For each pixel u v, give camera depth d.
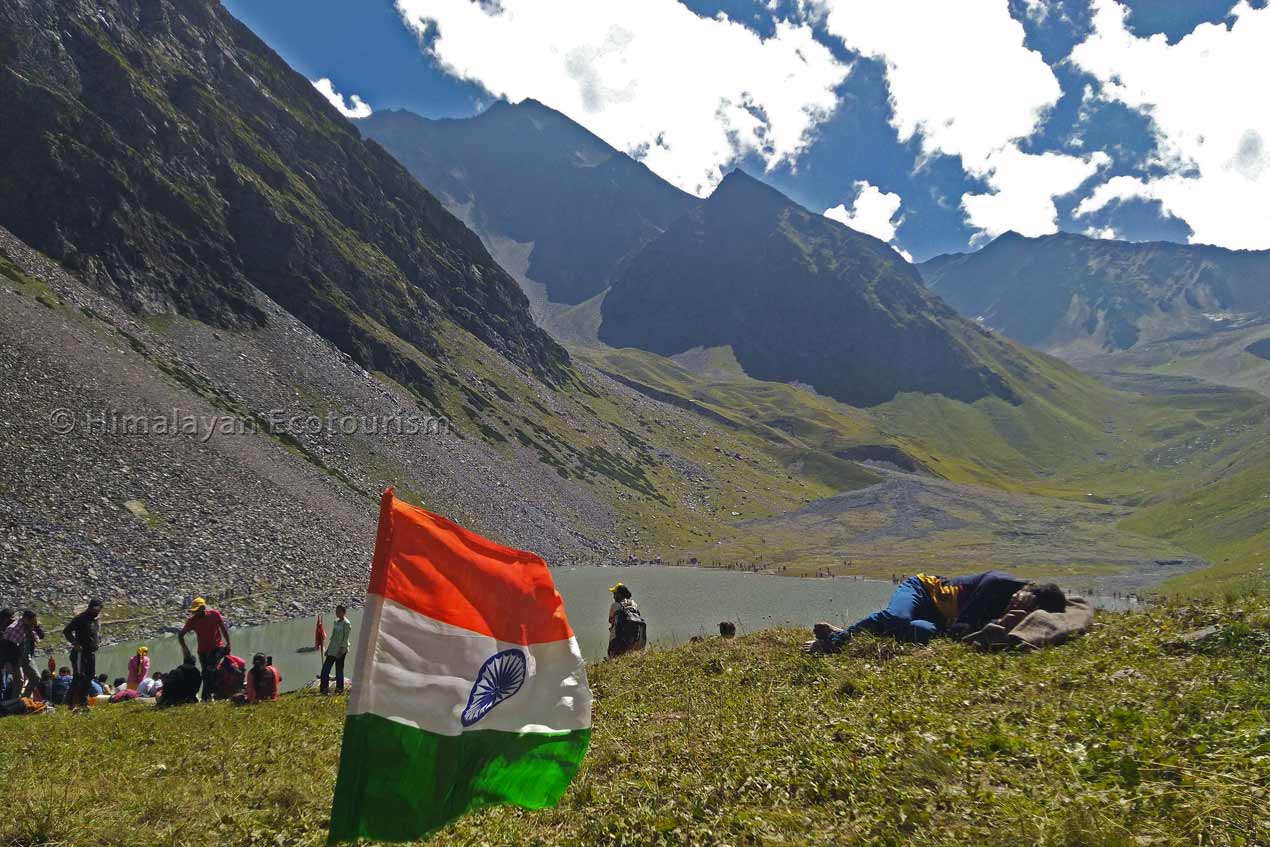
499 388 141.38
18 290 64.94
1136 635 10.91
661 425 196.12
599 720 11.08
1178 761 5.86
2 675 17.34
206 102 118.31
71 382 53.62
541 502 106.62
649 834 6.05
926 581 13.34
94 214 84.88
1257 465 144.62
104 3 114.38
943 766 6.43
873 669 11.24
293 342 96.56
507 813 7.19
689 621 53.69
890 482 185.25
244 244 108.25
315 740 11.91
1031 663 10.09
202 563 45.12
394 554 5.62
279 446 70.56
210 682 18.75
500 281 184.12
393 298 132.12
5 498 40.12
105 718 15.38
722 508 151.75
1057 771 6.16
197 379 74.06
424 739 5.36
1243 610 10.73
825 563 109.69
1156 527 139.50
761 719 9.30
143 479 49.47
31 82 89.56
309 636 39.75
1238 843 4.61
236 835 7.31
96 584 38.34
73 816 7.56
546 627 6.25
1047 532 143.00
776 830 5.73
